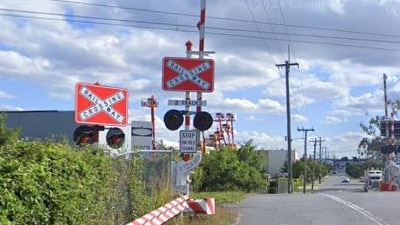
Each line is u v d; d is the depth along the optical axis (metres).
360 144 102.81
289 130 57.56
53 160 7.59
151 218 11.16
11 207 6.28
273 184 61.09
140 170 13.41
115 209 11.14
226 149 50.50
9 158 6.79
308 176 113.31
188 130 15.95
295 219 18.16
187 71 16.38
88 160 9.16
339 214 19.56
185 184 15.99
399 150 57.72
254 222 17.34
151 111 38.81
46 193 7.16
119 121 13.41
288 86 57.59
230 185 46.88
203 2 17.39
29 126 37.06
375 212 20.19
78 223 8.30
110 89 13.34
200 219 15.66
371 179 68.94
